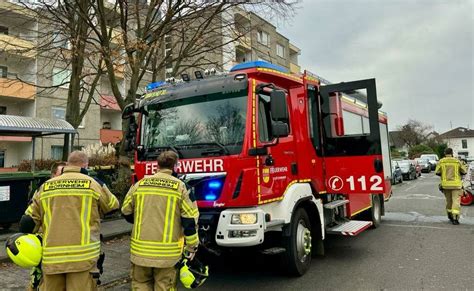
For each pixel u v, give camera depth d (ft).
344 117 22.09
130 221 12.62
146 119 18.52
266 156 15.98
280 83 18.25
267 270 19.19
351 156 20.33
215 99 16.69
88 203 11.09
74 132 32.14
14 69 76.69
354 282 16.97
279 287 16.51
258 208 15.17
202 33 39.37
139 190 11.89
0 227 29.07
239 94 16.11
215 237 14.90
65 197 10.93
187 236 11.51
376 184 19.54
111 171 36.27
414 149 214.69
